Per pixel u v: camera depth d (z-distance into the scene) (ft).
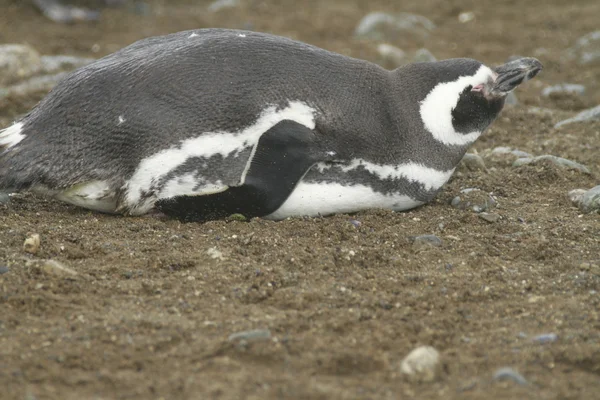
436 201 61.21
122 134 52.54
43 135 52.70
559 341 40.86
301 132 53.47
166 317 42.37
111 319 41.91
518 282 48.14
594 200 60.29
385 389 36.81
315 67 55.67
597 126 84.12
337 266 49.78
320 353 39.40
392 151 56.39
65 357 38.27
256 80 53.93
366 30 123.65
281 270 48.21
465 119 58.95
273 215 55.77
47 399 35.17
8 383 36.11
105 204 54.70
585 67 111.55
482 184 65.26
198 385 36.42
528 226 57.11
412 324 42.57
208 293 45.27
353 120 55.06
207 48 54.85
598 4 143.84
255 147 53.26
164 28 125.90
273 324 41.73
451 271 49.55
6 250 48.91
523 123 86.22
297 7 140.87
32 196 58.90
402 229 55.36
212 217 55.11
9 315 41.81
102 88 53.11
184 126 52.70
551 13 139.23
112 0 134.72
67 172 52.80
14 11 127.75
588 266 50.21
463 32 129.70
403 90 57.88
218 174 53.52
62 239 51.13
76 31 122.31
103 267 47.73
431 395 36.37
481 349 40.52
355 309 43.91
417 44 122.21
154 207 54.49
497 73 60.08
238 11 136.05
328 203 56.13
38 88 88.74
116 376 37.01
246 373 37.55
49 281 45.27
